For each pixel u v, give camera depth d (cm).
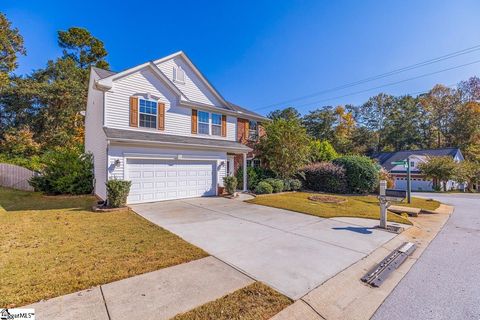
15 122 2072
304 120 4366
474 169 2386
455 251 510
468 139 3512
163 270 372
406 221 761
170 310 268
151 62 1162
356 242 541
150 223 666
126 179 966
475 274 394
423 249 524
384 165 3169
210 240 532
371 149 4419
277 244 515
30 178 1323
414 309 294
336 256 455
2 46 1950
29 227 601
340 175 1512
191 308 273
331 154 1991
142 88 1152
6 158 1702
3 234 542
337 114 4441
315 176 1614
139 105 1139
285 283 343
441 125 3903
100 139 1099
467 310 291
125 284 324
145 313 262
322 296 315
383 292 334
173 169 1110
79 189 1209
